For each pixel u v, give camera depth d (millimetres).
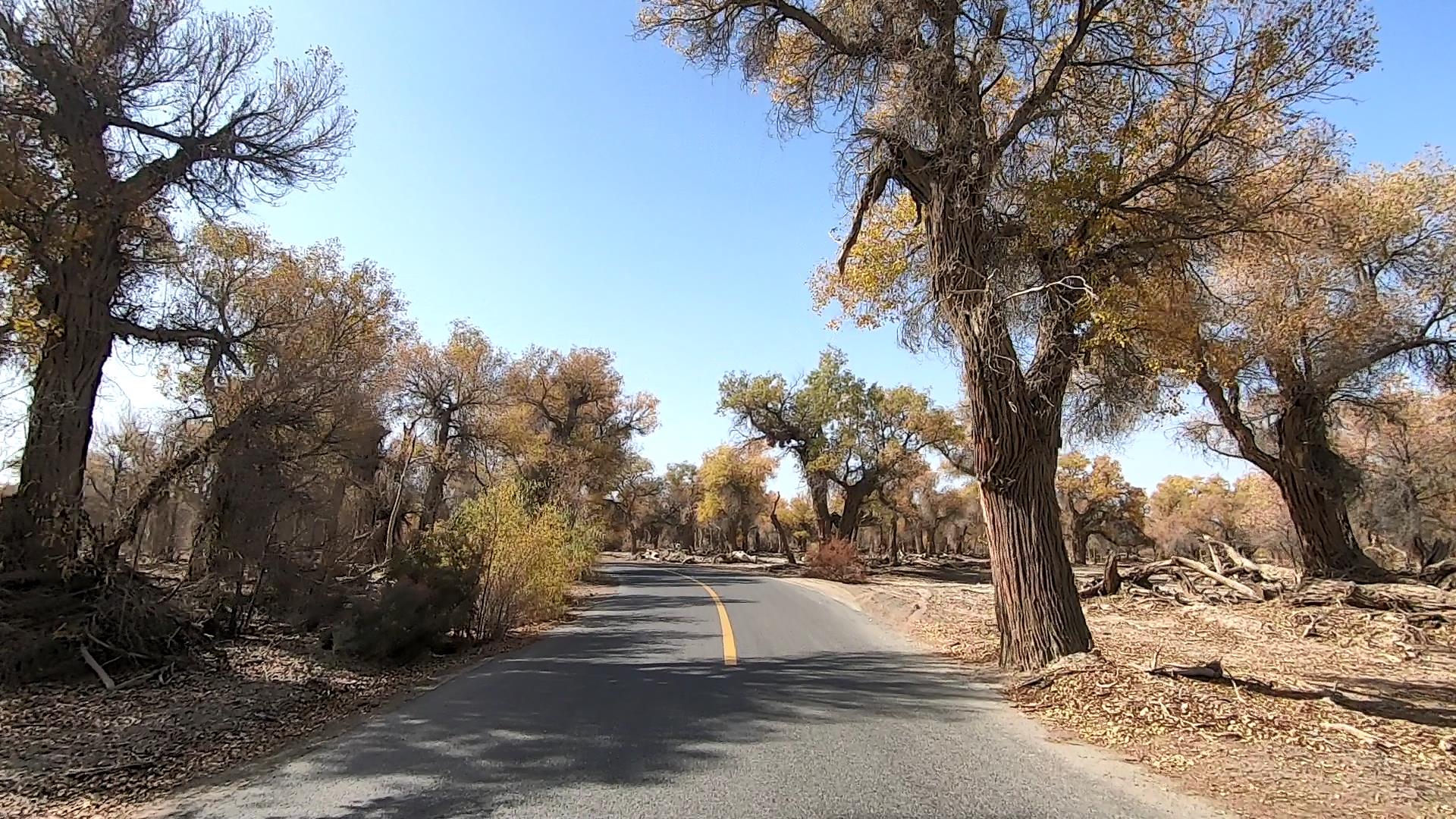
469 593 12570
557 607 16578
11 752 6836
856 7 10039
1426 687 9570
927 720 7188
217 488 13719
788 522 74625
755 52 11141
